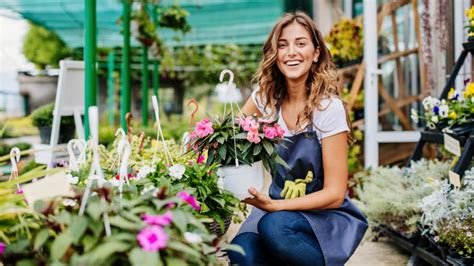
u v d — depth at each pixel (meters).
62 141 4.05
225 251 2.02
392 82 4.70
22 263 1.28
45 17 7.82
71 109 3.85
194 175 2.00
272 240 1.91
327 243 1.95
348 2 6.03
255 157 1.96
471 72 3.61
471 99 2.86
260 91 2.27
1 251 1.31
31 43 12.70
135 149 2.99
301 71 2.09
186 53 13.85
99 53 12.14
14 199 1.55
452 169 2.72
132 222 1.37
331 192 2.01
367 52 4.50
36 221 1.49
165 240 1.25
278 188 2.17
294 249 1.90
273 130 1.89
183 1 7.70
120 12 7.69
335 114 2.04
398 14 4.70
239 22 9.48
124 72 5.52
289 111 2.21
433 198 2.53
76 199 1.47
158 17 7.90
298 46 2.09
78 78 3.88
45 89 9.55
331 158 2.03
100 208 1.29
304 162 2.08
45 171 1.61
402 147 4.51
